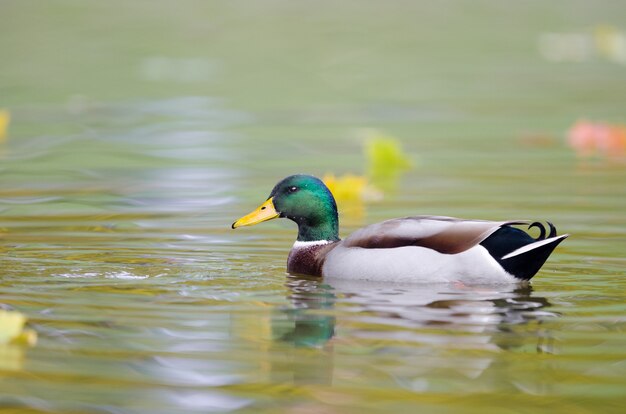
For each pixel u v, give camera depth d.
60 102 23.12
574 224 12.84
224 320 8.80
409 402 7.05
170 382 7.39
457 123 21.03
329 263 10.53
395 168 17.05
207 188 15.33
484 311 9.08
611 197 14.41
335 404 7.02
